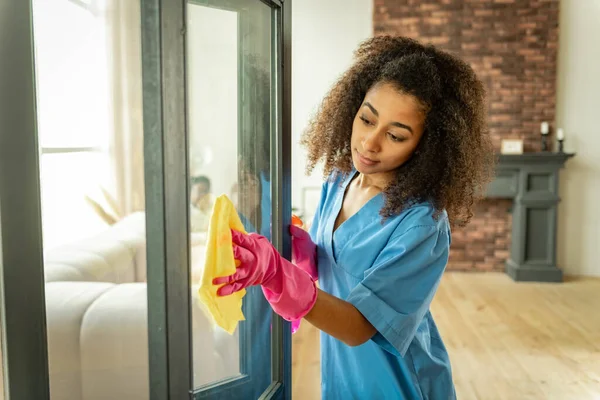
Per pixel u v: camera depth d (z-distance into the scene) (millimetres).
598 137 4504
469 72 1040
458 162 999
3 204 659
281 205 956
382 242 1019
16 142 665
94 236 990
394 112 963
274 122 930
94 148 954
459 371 2742
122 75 903
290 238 1021
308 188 4770
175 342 679
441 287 4230
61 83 936
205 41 737
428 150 995
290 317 868
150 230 652
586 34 4445
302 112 4707
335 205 1177
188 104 676
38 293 701
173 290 669
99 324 980
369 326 942
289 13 953
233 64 799
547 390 2549
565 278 4531
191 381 709
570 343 3123
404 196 1008
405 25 4461
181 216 670
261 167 906
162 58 631
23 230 679
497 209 4609
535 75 4422
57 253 969
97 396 999
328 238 1137
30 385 700
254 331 925
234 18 790
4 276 667
